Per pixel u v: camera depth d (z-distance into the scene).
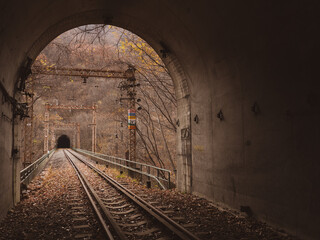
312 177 4.91
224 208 7.69
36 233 5.61
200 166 9.30
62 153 57.28
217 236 5.41
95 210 6.92
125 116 30.12
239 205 7.13
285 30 5.38
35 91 26.11
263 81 6.17
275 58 5.75
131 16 9.72
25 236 5.40
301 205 5.16
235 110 7.29
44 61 20.77
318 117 4.78
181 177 10.78
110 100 44.53
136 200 8.19
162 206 7.84
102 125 52.38
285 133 5.56
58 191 10.95
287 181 5.51
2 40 5.55
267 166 6.08
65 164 27.47
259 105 6.33
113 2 8.94
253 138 6.56
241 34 6.59
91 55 17.56
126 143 32.66
